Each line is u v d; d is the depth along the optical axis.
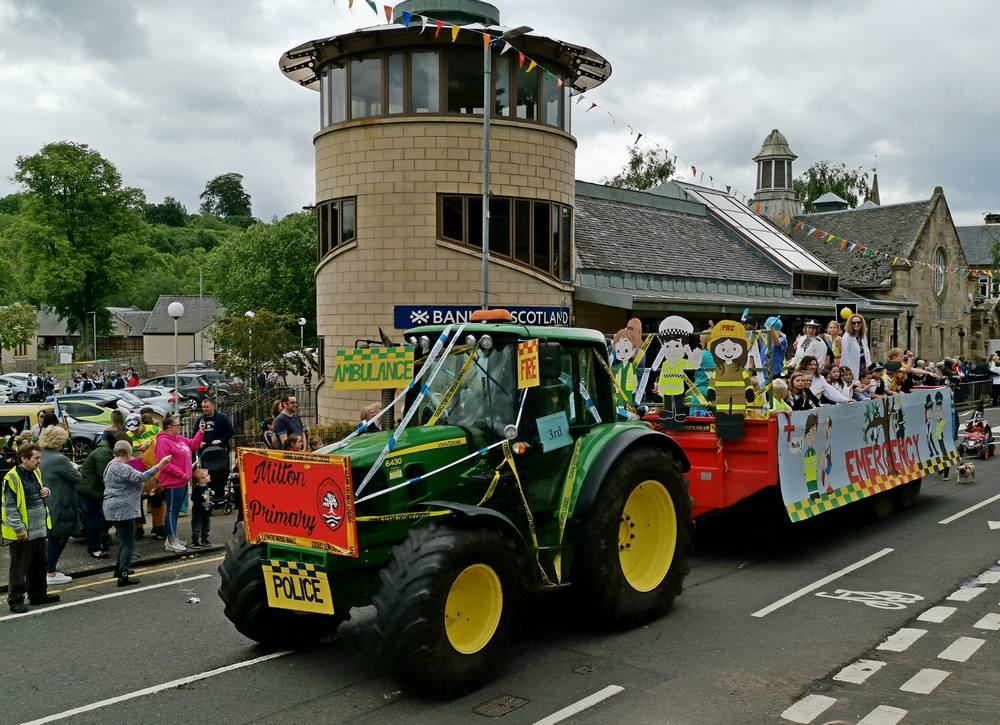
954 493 14.26
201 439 13.08
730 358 9.39
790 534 11.33
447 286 20.11
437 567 5.87
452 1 20.28
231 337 25.02
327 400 21.28
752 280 30.73
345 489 6.02
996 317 51.19
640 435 7.72
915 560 9.87
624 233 28.80
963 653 6.80
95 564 10.48
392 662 5.84
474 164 20.17
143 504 14.08
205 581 9.76
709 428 9.88
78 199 60.97
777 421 9.32
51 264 59.53
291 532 6.39
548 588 7.07
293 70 22.53
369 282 20.34
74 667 6.94
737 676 6.40
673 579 7.91
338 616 7.53
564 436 7.36
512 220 20.66
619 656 6.88
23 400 34.41
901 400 12.33
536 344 6.58
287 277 49.47
